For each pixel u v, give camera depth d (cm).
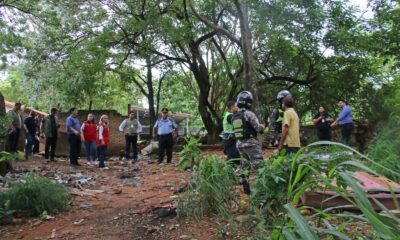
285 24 1772
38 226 584
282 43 2012
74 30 2047
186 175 970
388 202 487
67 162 1407
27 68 2189
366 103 2183
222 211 555
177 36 1786
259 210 491
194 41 2089
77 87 2003
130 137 1517
